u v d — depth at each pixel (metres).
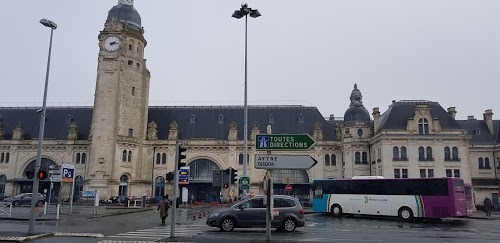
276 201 25.38
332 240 20.58
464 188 37.47
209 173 69.12
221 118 73.31
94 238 21.08
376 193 39.44
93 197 58.22
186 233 23.83
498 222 37.38
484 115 73.69
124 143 65.00
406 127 58.91
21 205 51.75
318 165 67.69
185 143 69.25
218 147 69.19
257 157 17.89
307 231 25.66
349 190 41.12
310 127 71.69
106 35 66.56
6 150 71.69
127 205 53.91
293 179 67.56
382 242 20.30
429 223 35.78
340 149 68.06
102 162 62.59
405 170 57.25
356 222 34.91
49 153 70.94
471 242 20.97
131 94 67.12
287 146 17.45
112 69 65.56
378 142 60.28
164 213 30.06
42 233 22.06
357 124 65.44
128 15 69.56
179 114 74.69
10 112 78.00
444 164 57.06
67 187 68.12
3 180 71.00
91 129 66.56
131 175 65.75
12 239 19.55
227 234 23.33
